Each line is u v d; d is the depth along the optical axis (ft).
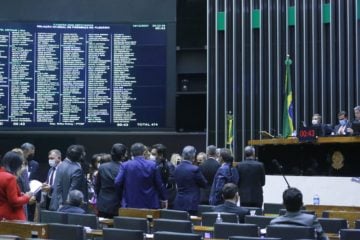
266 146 44.21
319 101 62.03
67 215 25.02
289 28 63.36
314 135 39.09
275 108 63.00
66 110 61.93
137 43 62.95
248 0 64.59
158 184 30.99
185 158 34.32
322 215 29.45
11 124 61.57
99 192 32.12
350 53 61.31
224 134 63.57
